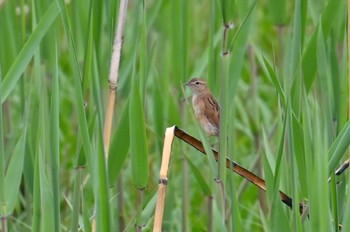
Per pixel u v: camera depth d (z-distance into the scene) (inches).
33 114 402.3
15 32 414.0
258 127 527.8
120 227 444.1
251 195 554.9
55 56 321.1
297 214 306.8
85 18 398.6
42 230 323.9
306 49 367.9
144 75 342.6
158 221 322.0
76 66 320.5
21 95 440.1
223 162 321.4
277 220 310.5
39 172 324.8
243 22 332.2
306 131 304.2
